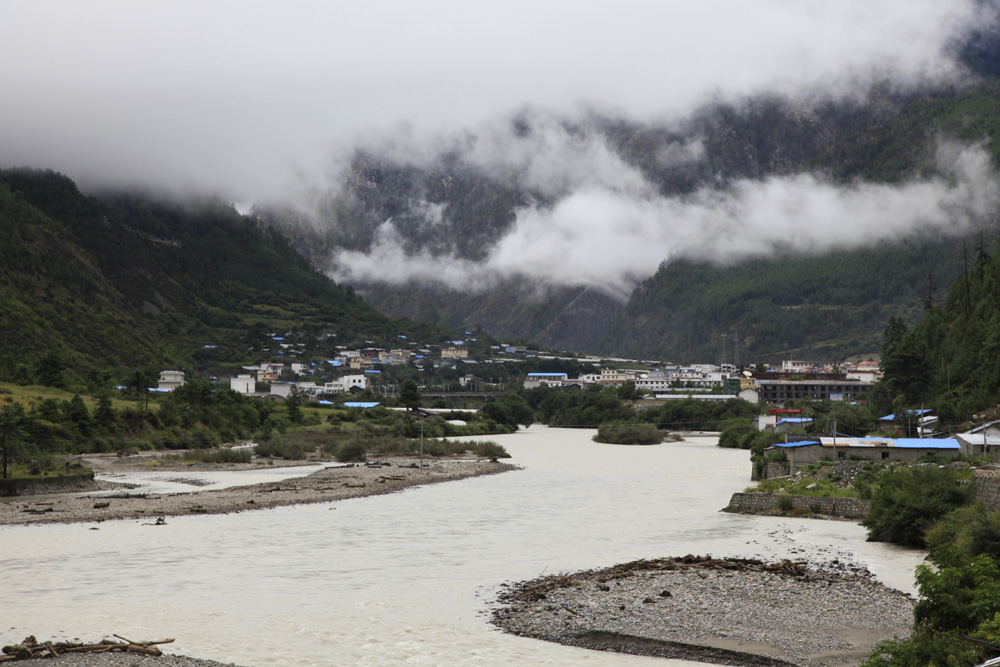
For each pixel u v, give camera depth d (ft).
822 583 206.39
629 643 163.02
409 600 195.72
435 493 413.18
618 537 281.54
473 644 163.12
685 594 196.34
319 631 171.53
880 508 274.77
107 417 625.82
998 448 384.68
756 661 152.97
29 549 258.78
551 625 174.60
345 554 251.80
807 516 326.85
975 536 210.18
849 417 563.48
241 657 155.43
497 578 219.00
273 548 261.65
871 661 135.23
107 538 278.26
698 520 320.29
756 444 630.74
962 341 631.15
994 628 128.47
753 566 226.79
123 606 190.80
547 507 359.05
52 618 180.86
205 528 300.20
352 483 445.37
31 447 437.17
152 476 488.02
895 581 212.02
